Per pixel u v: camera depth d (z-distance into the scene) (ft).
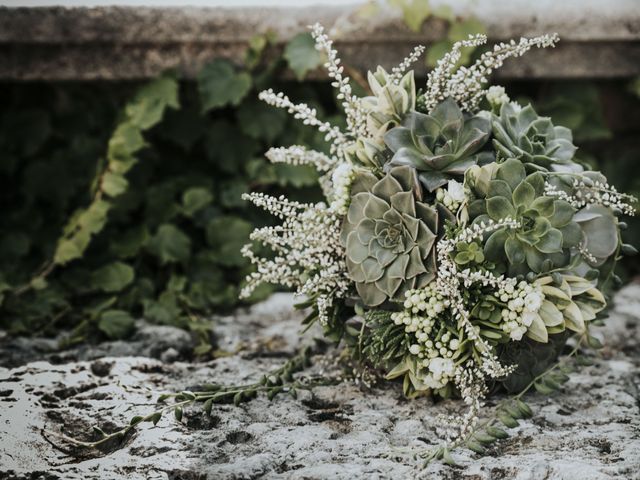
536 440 5.08
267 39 6.89
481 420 5.21
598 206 5.26
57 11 6.88
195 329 6.17
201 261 6.68
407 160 5.16
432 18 6.89
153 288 6.56
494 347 5.20
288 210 5.37
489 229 5.06
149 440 5.04
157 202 6.77
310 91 6.98
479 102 5.71
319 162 5.47
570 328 5.21
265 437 5.07
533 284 5.13
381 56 6.95
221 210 6.89
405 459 4.95
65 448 5.08
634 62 7.09
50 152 7.14
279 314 6.46
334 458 4.94
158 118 6.71
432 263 5.12
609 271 5.41
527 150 5.27
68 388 5.43
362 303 5.33
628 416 5.28
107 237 6.75
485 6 6.91
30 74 6.98
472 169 5.12
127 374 5.57
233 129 6.97
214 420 5.24
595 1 6.97
